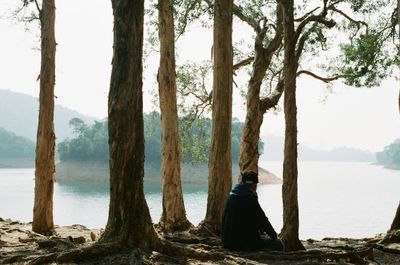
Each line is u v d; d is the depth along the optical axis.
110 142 7.52
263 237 8.65
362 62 15.30
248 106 16.83
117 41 7.54
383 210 64.12
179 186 15.00
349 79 15.94
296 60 10.01
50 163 15.07
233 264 7.19
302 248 9.50
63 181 122.38
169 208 14.83
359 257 8.32
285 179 9.69
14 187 99.81
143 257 6.77
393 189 112.50
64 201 70.25
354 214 58.41
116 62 7.54
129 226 7.29
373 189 112.56
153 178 112.06
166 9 15.26
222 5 12.76
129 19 7.52
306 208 65.94
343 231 42.59
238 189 8.40
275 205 64.31
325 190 107.50
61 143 137.25
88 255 6.70
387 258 9.53
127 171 7.43
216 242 10.35
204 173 110.50
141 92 7.64
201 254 7.36
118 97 7.48
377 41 15.83
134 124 7.52
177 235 11.84
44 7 15.25
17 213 52.38
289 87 9.91
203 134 23.92
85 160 132.50
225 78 12.59
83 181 123.44
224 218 8.44
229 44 12.71
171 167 15.02
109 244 6.95
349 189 111.75
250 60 19.86
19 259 6.97
